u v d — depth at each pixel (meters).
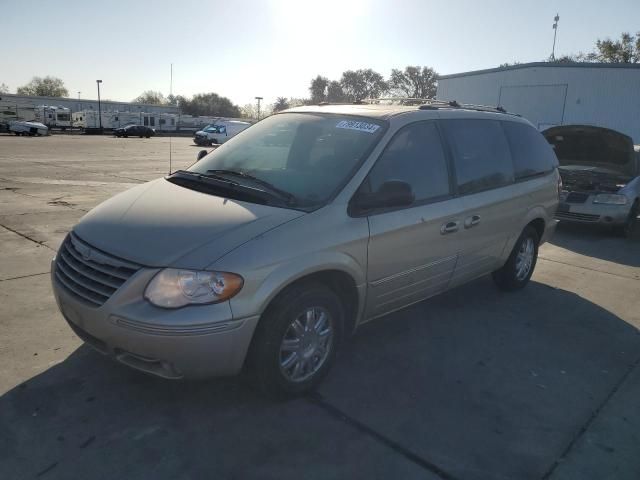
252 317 2.89
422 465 2.82
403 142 3.91
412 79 79.06
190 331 2.74
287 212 3.22
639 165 9.52
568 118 26.94
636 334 4.72
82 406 3.15
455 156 4.35
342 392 3.47
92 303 2.93
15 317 4.31
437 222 4.02
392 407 3.34
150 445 2.85
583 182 8.93
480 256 4.73
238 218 3.12
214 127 41.19
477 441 3.05
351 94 86.25
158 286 2.78
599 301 5.55
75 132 54.16
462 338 4.42
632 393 3.68
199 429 3.01
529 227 5.51
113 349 2.93
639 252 7.93
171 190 3.63
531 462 2.89
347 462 2.80
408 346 4.21
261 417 3.14
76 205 9.62
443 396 3.50
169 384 3.43
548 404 3.48
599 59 54.94
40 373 3.48
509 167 5.04
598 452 3.01
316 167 3.67
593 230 9.48
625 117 25.34
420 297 4.25
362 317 3.72
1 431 2.90
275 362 3.11
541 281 6.15
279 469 2.72
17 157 20.17
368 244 3.48
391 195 3.50
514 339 4.46
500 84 29.42
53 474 2.60
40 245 6.56
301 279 3.17
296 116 4.36
